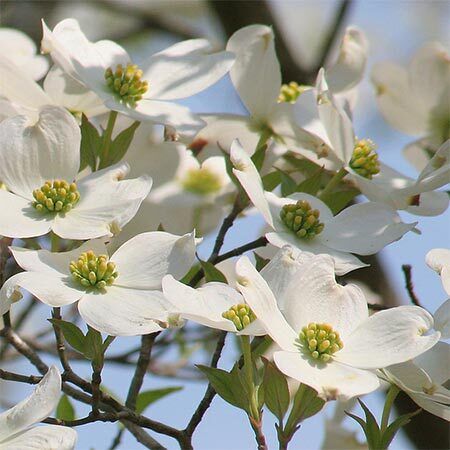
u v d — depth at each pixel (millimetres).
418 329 1465
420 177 1577
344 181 1633
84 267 1496
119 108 1592
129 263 1509
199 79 1628
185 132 1600
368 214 1566
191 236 1511
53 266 1503
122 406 1519
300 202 1560
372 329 1471
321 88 1597
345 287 1479
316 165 1654
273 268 1492
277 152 1660
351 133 1593
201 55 1635
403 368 1492
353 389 1440
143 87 1606
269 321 1452
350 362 1459
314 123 1595
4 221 1515
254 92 1646
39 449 1438
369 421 1506
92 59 1615
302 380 1439
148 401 1628
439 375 1505
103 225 1518
